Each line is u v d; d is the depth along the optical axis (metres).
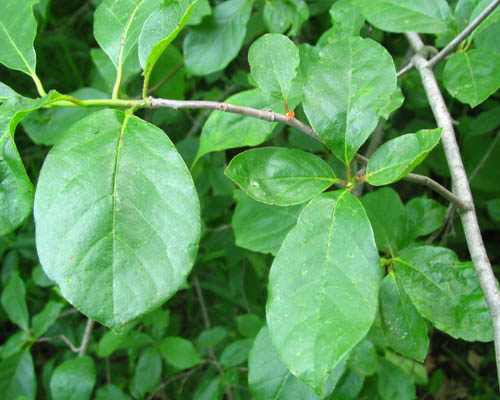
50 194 0.25
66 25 0.89
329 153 0.57
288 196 0.27
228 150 0.78
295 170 0.28
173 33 0.27
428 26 0.39
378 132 0.55
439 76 0.53
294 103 0.38
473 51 0.38
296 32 0.47
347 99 0.28
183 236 0.25
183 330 0.96
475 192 0.74
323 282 0.24
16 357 0.62
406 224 0.42
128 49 0.31
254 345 0.37
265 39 0.30
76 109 0.56
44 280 0.68
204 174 0.70
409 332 0.33
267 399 0.36
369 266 0.24
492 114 0.63
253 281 0.78
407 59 0.55
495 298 0.28
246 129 0.37
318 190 0.28
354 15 0.43
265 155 0.28
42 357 1.00
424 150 0.25
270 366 0.36
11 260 0.81
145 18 0.31
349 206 0.26
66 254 0.24
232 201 0.72
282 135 0.74
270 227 0.44
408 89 0.57
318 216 0.26
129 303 0.24
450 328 0.33
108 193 0.25
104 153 0.26
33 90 0.93
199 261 0.79
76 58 0.95
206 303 0.94
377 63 0.28
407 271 0.34
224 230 0.72
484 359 0.86
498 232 0.75
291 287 0.25
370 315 0.23
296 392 0.36
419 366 0.71
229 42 0.48
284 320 0.24
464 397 0.92
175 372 0.75
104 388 0.58
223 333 0.63
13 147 0.26
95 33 0.31
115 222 0.25
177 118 0.84
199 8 0.46
